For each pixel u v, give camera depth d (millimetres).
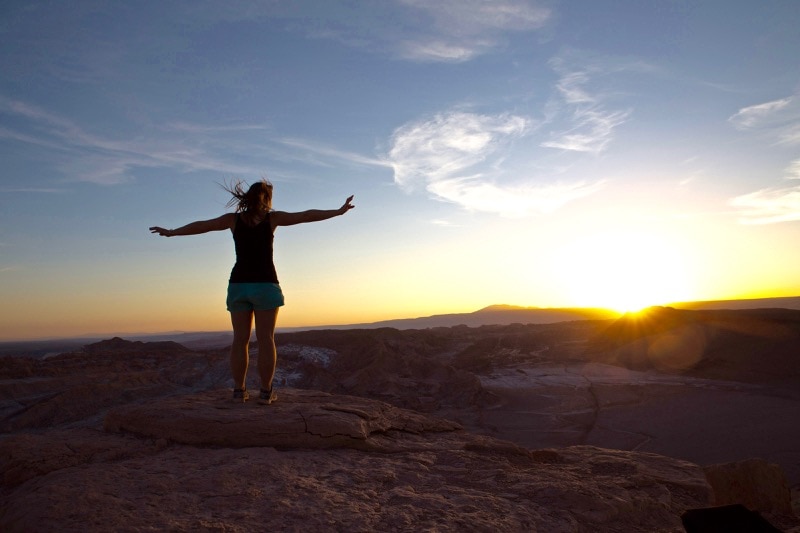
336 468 4117
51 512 3061
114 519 2990
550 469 4531
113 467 3895
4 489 3928
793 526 4129
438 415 13273
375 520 3123
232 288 5309
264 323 5293
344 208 5422
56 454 4234
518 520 3281
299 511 3191
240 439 4574
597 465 4711
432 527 3045
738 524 2914
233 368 5457
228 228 5426
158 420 4766
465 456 4688
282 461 4141
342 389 14938
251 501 3334
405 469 4207
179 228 5250
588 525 3443
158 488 3471
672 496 4172
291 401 5598
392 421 5387
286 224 5398
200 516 3090
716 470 4523
